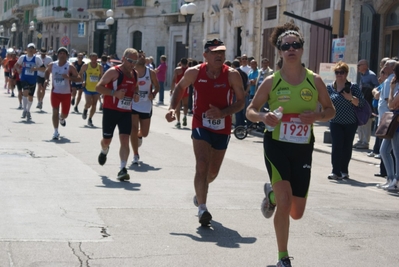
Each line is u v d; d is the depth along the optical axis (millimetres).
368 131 24328
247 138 27797
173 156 20281
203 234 10922
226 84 11930
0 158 18047
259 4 47031
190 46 63719
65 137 23703
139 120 18656
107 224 11250
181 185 15258
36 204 12500
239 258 9680
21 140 22281
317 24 28406
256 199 13977
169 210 12531
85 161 18250
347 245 10695
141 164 18344
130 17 73875
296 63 9180
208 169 11727
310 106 9203
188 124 31938
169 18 67312
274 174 9031
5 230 10531
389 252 10391
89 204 12703
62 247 9773
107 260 9273
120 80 15727
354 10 34719
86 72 29312
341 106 17500
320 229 11648
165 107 42750
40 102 33594
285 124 9117
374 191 16156
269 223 11875
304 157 9188
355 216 12828
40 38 105188
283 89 9164
